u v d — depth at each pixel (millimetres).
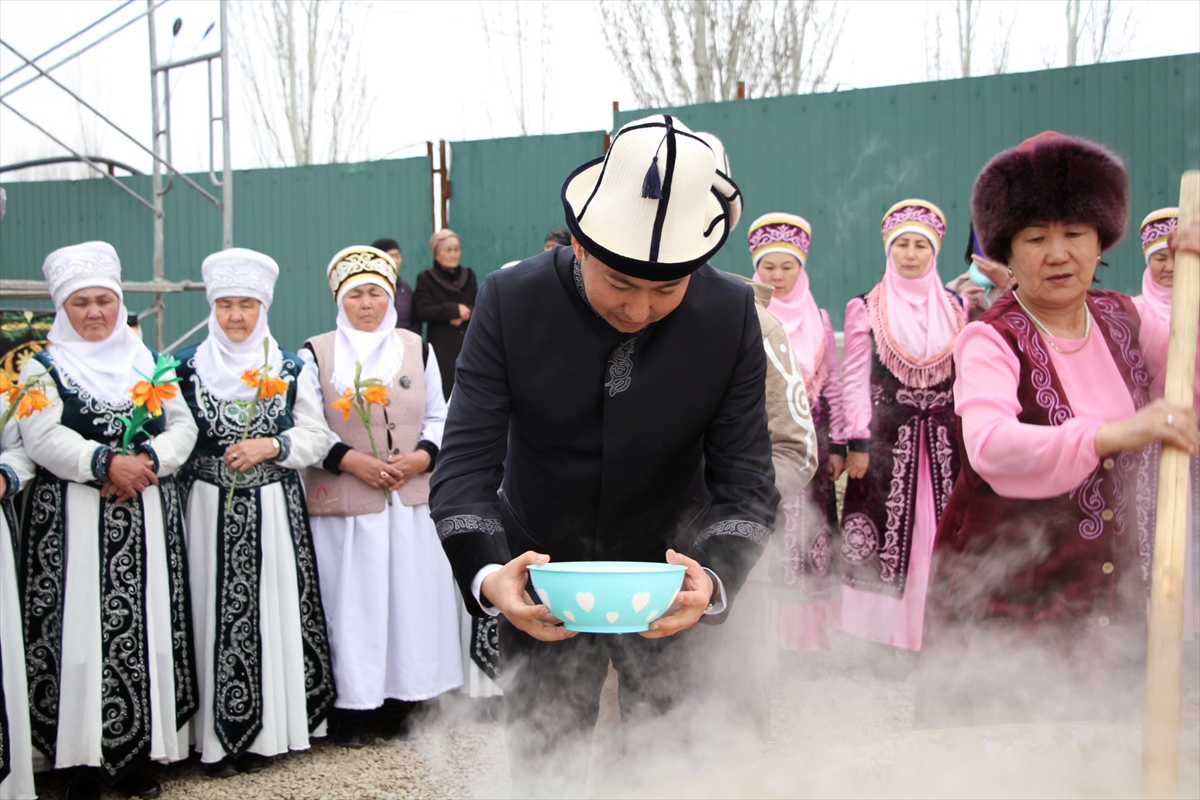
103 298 3057
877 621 3912
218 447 3176
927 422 3828
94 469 2873
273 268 3389
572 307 1682
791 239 3963
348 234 8281
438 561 3473
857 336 4004
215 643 3076
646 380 1684
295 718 3176
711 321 1687
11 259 8703
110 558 2916
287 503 3248
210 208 8398
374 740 3373
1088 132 6637
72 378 2977
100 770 2846
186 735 3084
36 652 2859
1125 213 1981
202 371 3223
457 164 8055
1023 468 1926
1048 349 2039
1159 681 1333
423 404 3527
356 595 3348
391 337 3582
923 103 6918
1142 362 2115
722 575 1611
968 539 2088
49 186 8609
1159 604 1359
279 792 2914
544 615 1527
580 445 1746
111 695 2869
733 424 1764
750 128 7262
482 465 1748
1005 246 2061
